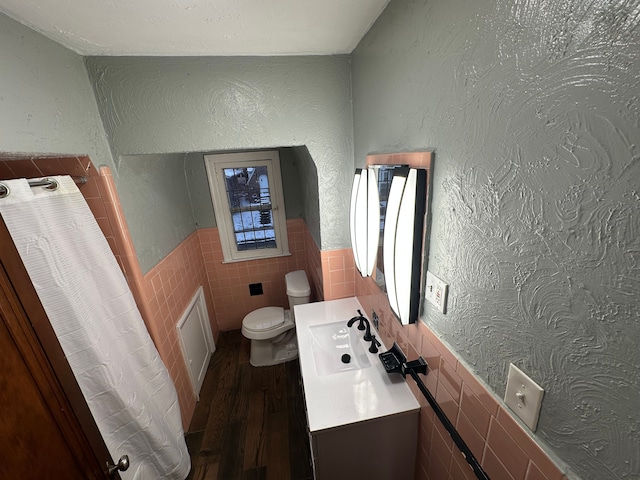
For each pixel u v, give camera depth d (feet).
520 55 1.51
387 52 3.12
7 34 2.71
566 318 1.43
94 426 2.66
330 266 5.57
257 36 3.51
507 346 1.88
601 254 1.23
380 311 4.33
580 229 1.30
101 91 3.95
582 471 1.47
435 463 3.11
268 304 9.19
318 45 3.94
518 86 1.55
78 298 3.64
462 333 2.37
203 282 8.10
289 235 8.72
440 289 2.60
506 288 1.82
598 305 1.27
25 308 2.11
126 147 4.22
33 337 2.15
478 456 2.31
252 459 5.18
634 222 1.09
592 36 1.15
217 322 9.04
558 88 1.33
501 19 1.60
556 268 1.45
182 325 6.13
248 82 4.22
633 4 1.00
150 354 4.59
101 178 4.06
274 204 8.42
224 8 2.83
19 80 2.82
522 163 1.58
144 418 4.27
